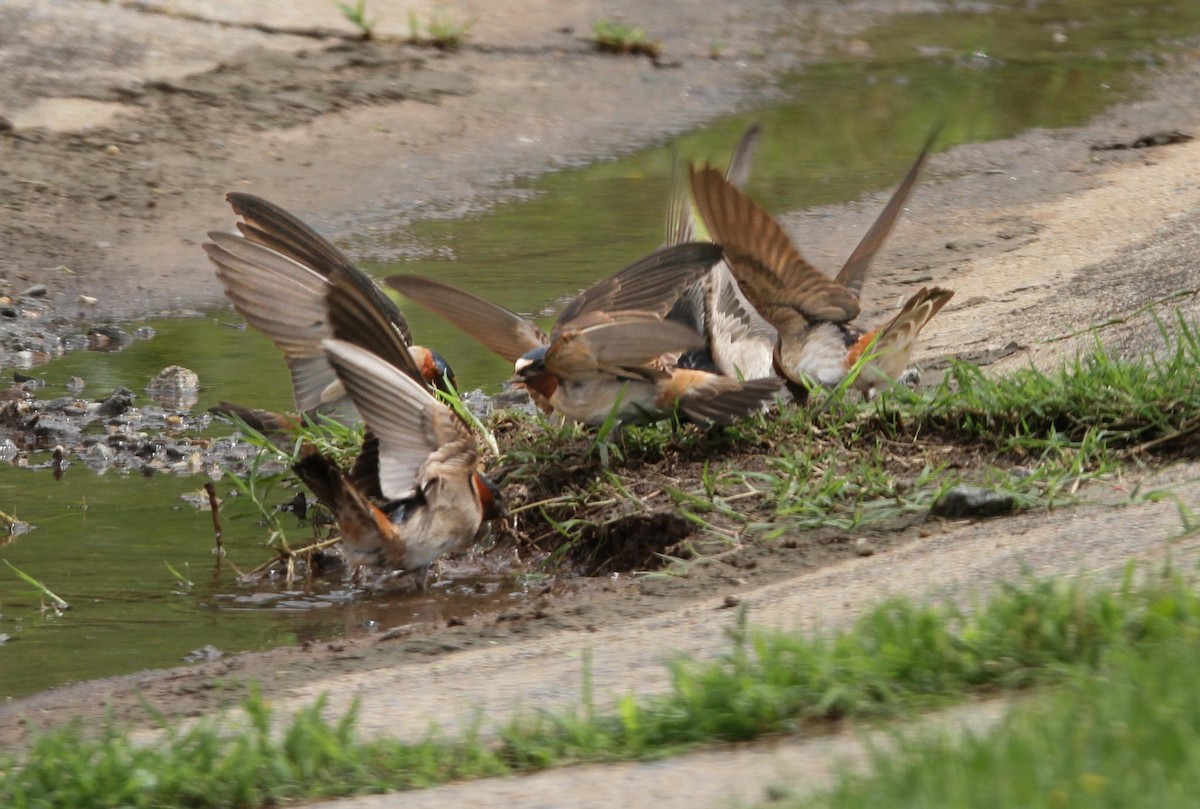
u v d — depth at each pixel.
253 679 9.04
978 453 11.79
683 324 12.11
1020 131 25.41
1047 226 19.66
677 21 32.88
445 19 30.38
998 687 6.98
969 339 15.20
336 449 12.77
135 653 9.96
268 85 26.34
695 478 12.09
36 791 7.00
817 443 12.18
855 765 6.27
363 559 10.37
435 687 8.45
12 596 11.05
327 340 9.49
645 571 11.16
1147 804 5.30
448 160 24.23
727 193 11.47
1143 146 24.08
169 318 18.44
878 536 10.68
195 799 6.93
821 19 34.16
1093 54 31.33
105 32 26.78
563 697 7.88
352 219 21.58
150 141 23.75
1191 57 30.73
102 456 14.22
